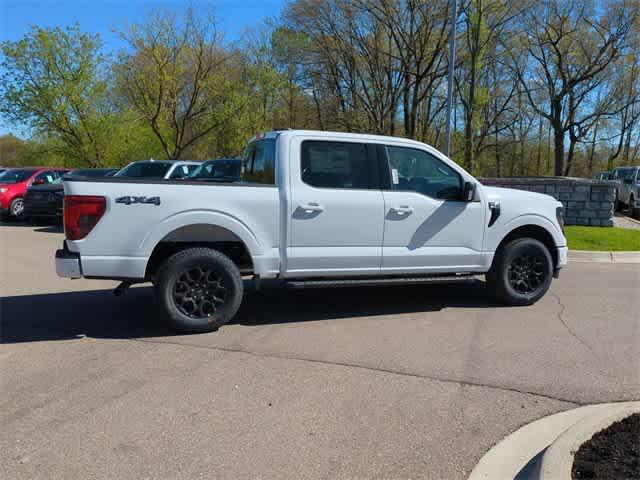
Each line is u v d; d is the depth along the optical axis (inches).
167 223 203.3
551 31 1307.8
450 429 137.1
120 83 1120.8
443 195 246.1
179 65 1091.3
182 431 135.0
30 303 263.3
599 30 1258.6
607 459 113.3
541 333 218.8
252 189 214.2
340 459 122.9
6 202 628.4
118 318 236.7
